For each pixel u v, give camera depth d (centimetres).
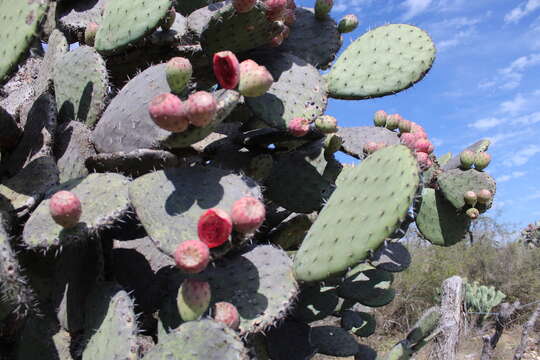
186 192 88
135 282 101
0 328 84
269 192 130
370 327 185
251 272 91
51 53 133
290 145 140
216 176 92
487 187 157
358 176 99
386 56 138
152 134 93
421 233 169
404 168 88
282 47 132
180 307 76
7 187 95
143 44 113
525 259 497
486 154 160
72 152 104
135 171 100
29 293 71
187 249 74
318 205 129
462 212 163
